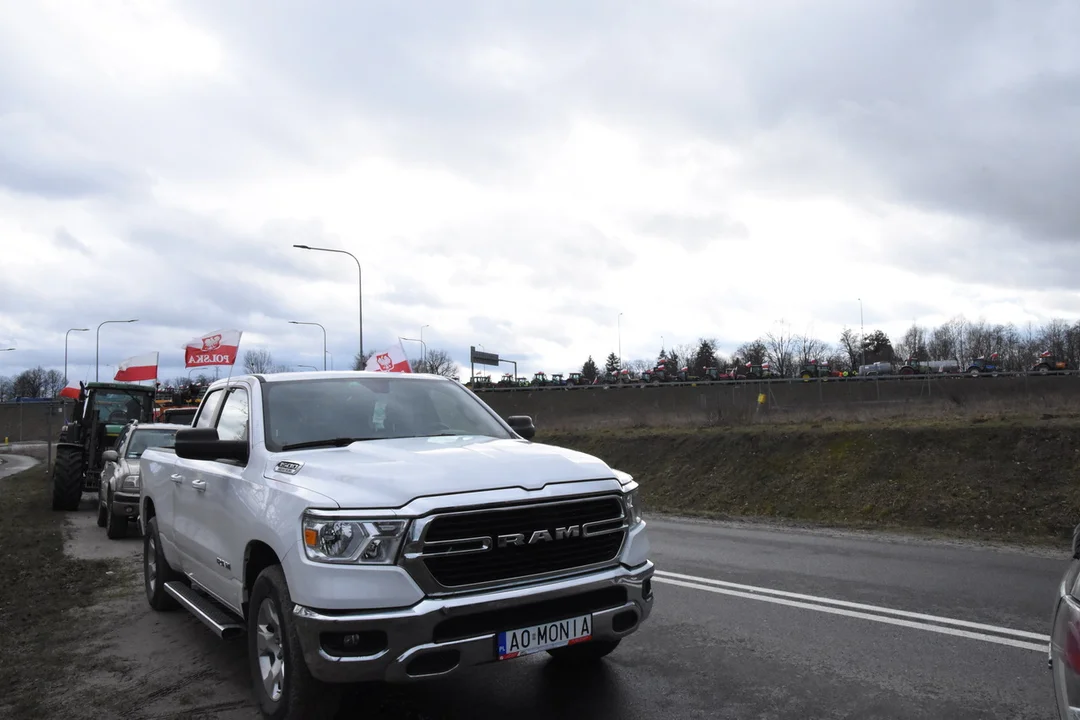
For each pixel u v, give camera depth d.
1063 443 14.98
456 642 3.62
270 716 4.09
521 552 3.88
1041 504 13.50
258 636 4.30
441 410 5.57
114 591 8.06
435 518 3.66
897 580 7.95
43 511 16.25
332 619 3.57
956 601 6.95
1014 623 6.15
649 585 4.43
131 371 22.19
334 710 3.86
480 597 3.69
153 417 18.69
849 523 13.55
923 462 16.09
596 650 5.10
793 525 13.30
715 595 7.30
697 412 27.55
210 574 5.30
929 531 12.40
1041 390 27.39
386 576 3.60
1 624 6.71
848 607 6.76
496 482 3.94
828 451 18.03
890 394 32.59
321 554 3.71
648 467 21.39
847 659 5.31
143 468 7.65
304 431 4.98
